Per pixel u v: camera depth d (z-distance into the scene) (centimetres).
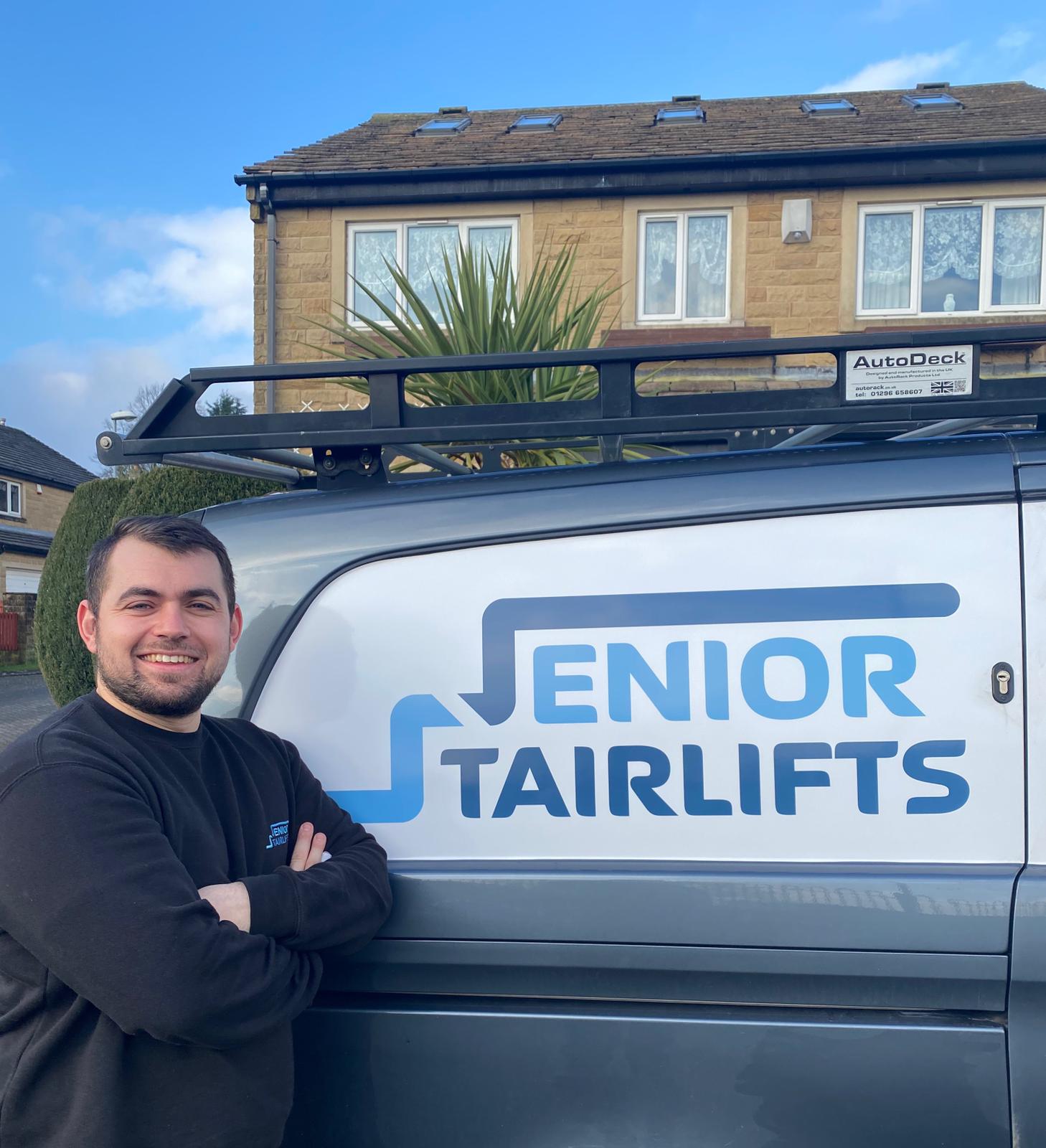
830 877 140
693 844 144
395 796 152
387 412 161
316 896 135
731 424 154
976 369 149
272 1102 133
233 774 145
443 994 148
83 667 485
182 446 163
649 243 1002
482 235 1012
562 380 434
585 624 151
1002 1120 135
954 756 142
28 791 123
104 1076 123
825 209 973
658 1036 141
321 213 1013
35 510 2645
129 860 121
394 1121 147
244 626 160
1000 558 146
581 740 148
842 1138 137
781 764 144
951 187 962
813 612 147
